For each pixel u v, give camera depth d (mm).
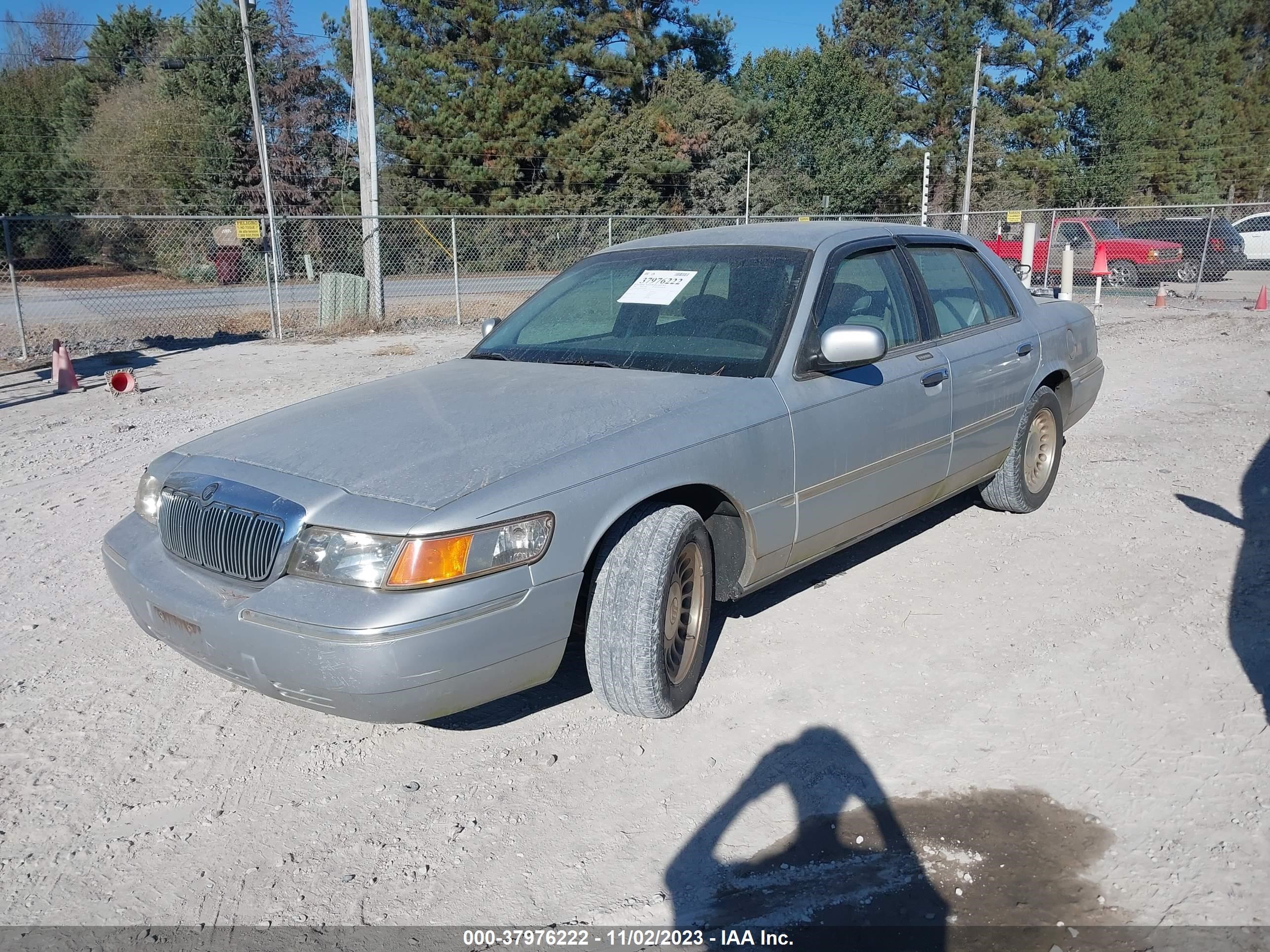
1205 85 56281
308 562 2932
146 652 4238
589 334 4371
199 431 8398
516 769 3340
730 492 3545
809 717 3580
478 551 2877
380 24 37375
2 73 47125
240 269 30859
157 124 36000
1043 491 5734
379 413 3639
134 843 2984
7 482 6848
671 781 3240
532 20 35875
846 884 2730
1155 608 4367
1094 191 50125
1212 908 2570
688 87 40812
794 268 4203
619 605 3281
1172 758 3227
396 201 37219
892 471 4340
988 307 5277
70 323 18734
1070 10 57344
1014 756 3291
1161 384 9914
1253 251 27781
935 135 49938
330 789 3252
